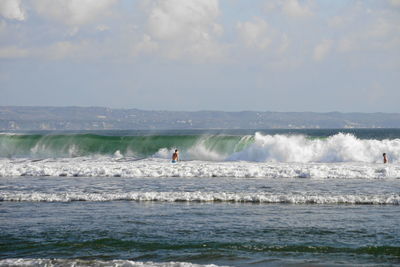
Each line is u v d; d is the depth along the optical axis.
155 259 15.93
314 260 15.53
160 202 25.42
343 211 22.78
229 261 15.59
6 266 15.31
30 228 19.80
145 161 51.59
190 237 18.25
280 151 53.78
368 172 37.19
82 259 16.06
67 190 30.16
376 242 17.31
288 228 19.44
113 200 26.16
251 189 29.86
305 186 31.16
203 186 31.59
